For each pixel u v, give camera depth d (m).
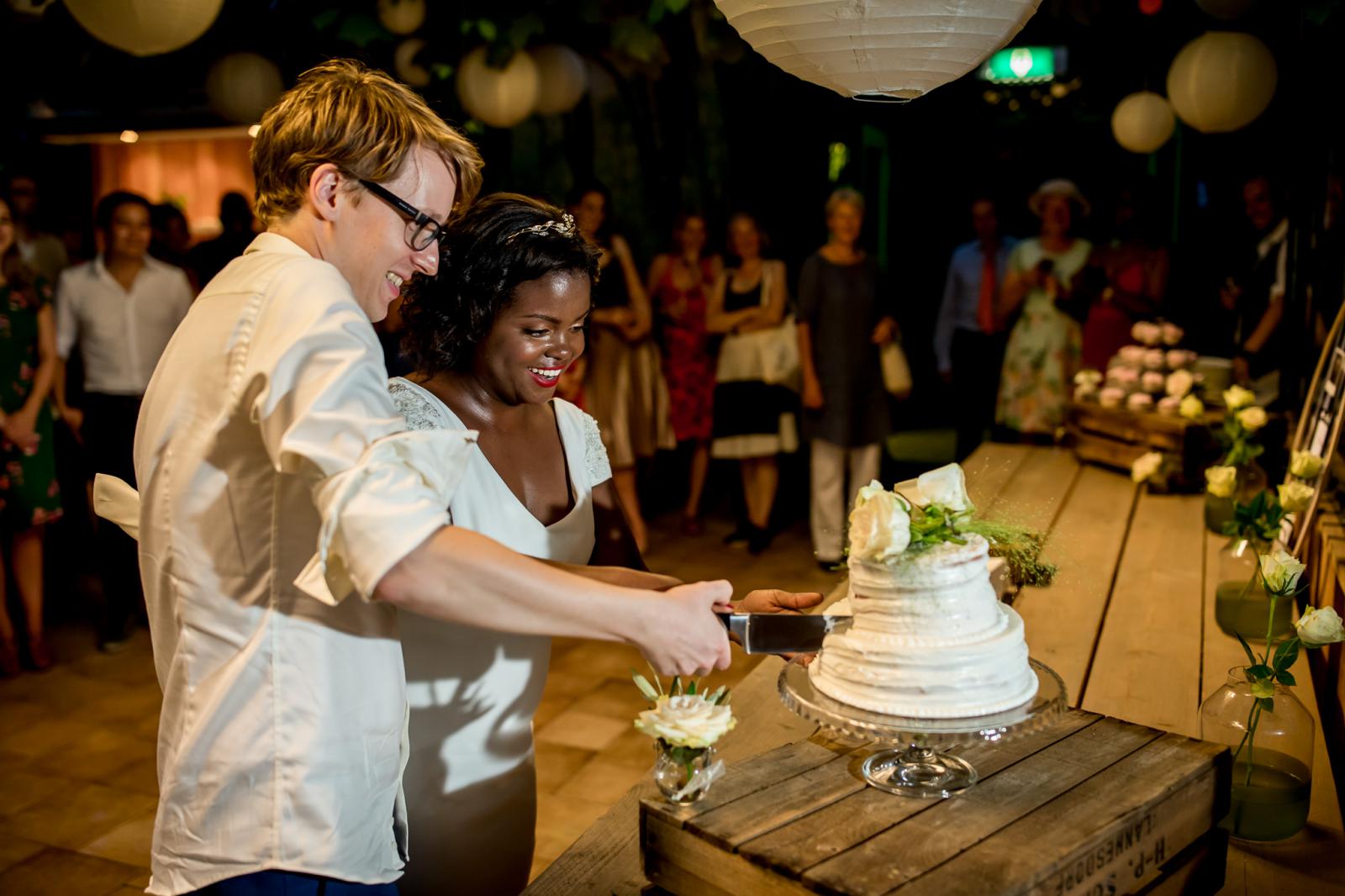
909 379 5.67
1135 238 5.57
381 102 1.36
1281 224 5.34
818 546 5.69
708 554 6.08
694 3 5.76
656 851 1.32
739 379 5.83
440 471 1.26
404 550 1.18
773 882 1.20
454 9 5.09
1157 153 7.78
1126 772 1.40
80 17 3.43
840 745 1.49
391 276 1.45
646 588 1.48
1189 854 1.44
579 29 5.93
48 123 7.91
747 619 1.42
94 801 3.53
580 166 7.05
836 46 1.55
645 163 7.24
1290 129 5.46
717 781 1.38
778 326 5.78
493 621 1.24
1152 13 5.86
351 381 1.24
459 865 1.77
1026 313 5.71
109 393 5.00
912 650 1.32
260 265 1.35
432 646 1.70
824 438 5.54
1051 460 4.47
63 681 4.50
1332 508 2.86
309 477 1.23
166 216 6.30
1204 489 3.83
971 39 1.53
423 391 1.71
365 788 1.38
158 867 1.39
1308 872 1.59
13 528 4.49
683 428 6.31
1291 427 4.54
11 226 4.41
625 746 3.84
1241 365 5.23
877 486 1.42
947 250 9.41
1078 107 8.79
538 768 3.69
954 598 1.34
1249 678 1.69
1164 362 4.20
